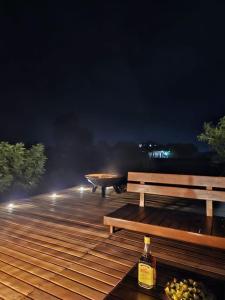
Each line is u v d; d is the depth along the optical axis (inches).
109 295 63.9
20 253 116.3
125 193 250.7
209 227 108.3
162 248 118.2
